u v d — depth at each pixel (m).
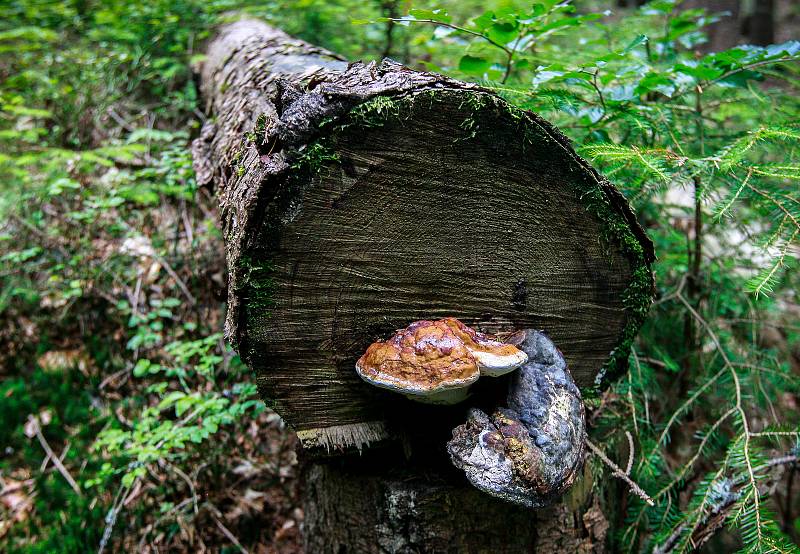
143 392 1.51
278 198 0.71
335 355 0.79
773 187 0.87
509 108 0.75
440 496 0.88
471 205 0.78
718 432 1.08
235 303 0.74
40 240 1.76
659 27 1.38
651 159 0.83
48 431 1.47
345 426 0.83
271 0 2.12
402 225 0.77
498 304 0.83
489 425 0.74
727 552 1.30
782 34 3.61
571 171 0.80
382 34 1.88
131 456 1.38
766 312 1.36
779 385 1.18
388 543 0.92
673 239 1.27
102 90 2.09
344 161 0.72
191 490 1.33
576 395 0.79
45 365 1.59
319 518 1.04
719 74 0.95
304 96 0.72
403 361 0.72
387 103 0.71
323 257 0.75
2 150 1.98
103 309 1.66
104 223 1.79
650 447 1.04
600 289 0.87
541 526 0.90
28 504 1.34
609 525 1.03
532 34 1.05
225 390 1.40
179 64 2.09
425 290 0.80
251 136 0.86
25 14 2.33
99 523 1.29
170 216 1.83
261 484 1.37
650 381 1.17
